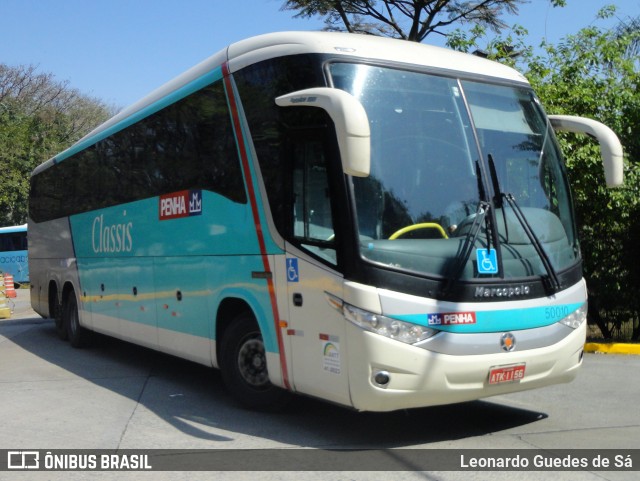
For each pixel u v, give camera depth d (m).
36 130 49.22
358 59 6.27
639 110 11.96
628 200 11.66
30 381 9.49
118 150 10.73
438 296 5.83
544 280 6.36
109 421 7.26
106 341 13.23
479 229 6.10
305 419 7.17
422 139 6.24
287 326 6.48
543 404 7.89
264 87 6.84
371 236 5.81
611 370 9.97
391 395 5.68
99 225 11.43
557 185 6.99
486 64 7.12
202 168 8.00
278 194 6.61
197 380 9.49
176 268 8.62
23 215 47.12
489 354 5.95
